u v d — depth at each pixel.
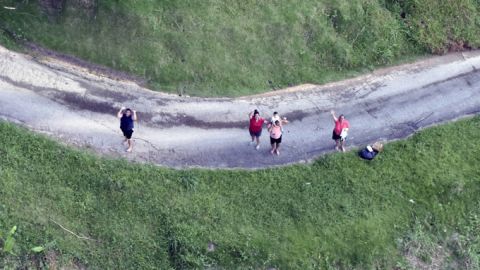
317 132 25.50
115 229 22.23
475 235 23.83
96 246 22.03
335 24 27.80
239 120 25.39
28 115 24.03
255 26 26.84
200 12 26.34
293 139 25.14
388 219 23.58
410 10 28.80
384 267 22.78
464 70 28.38
